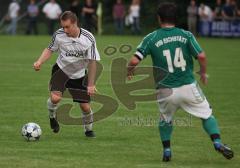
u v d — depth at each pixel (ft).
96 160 62.13
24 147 68.08
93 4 252.62
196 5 286.66
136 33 275.80
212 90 117.39
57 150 66.80
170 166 59.67
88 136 74.43
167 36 59.11
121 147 68.85
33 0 275.59
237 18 266.36
